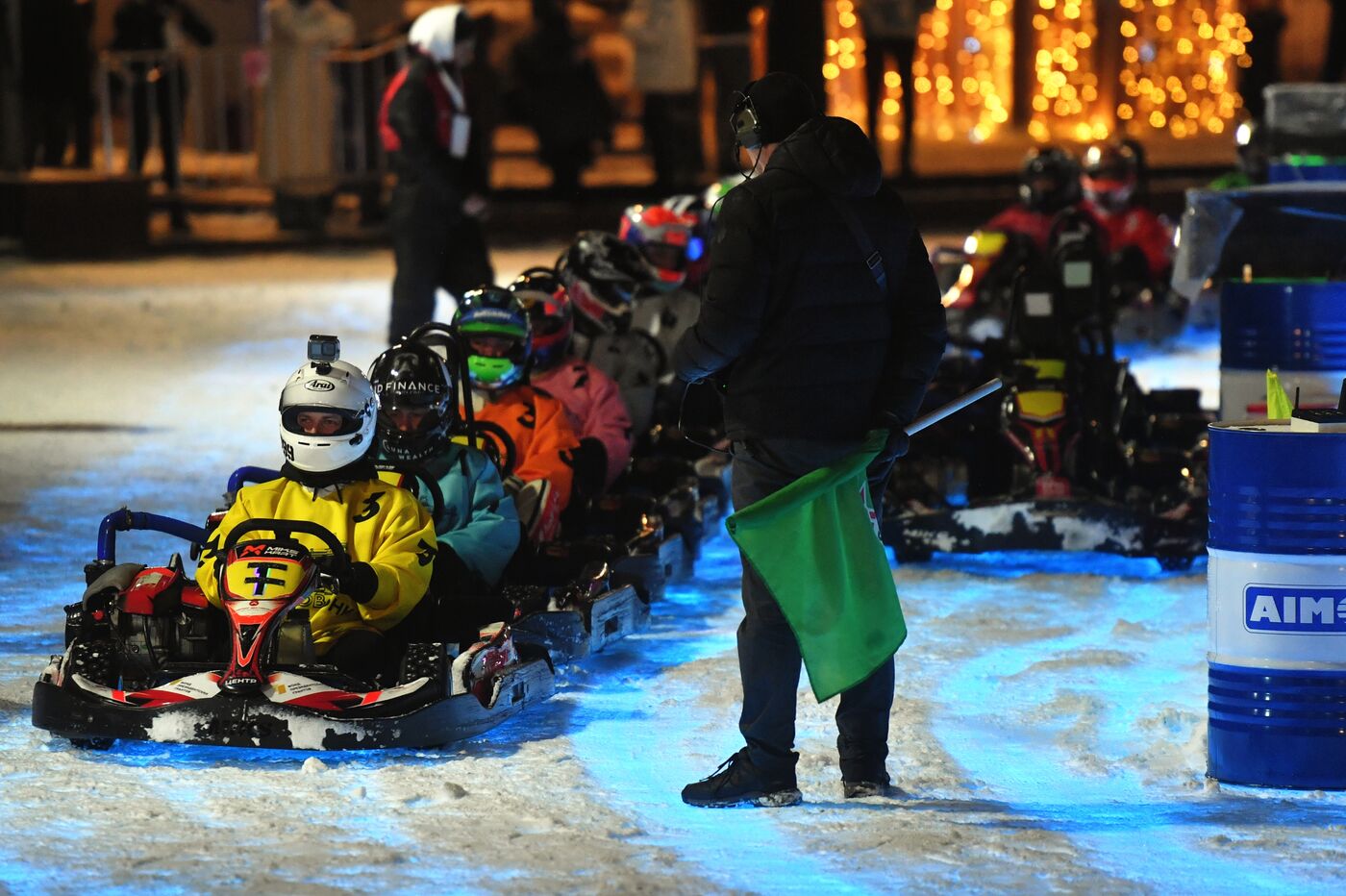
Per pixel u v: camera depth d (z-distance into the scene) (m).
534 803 15.20
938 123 104.25
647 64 70.56
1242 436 15.85
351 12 80.12
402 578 17.34
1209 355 44.78
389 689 16.34
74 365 44.06
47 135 73.69
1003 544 24.23
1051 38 102.31
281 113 71.06
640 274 28.42
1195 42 100.75
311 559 16.56
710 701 18.41
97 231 69.19
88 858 13.76
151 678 17.02
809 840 14.30
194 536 18.59
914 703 18.31
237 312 53.41
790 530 14.76
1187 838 14.37
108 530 18.14
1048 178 39.16
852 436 15.16
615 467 25.19
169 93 72.12
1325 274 25.27
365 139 71.56
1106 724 17.86
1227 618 16.05
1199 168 79.81
